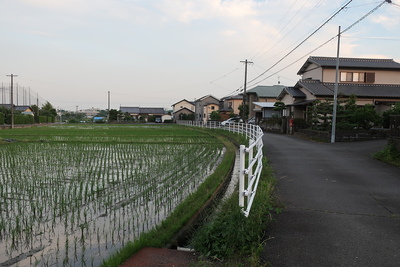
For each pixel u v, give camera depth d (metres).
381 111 24.86
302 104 26.12
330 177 8.67
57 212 6.45
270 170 9.12
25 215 6.25
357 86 26.55
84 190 8.16
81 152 15.44
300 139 21.30
